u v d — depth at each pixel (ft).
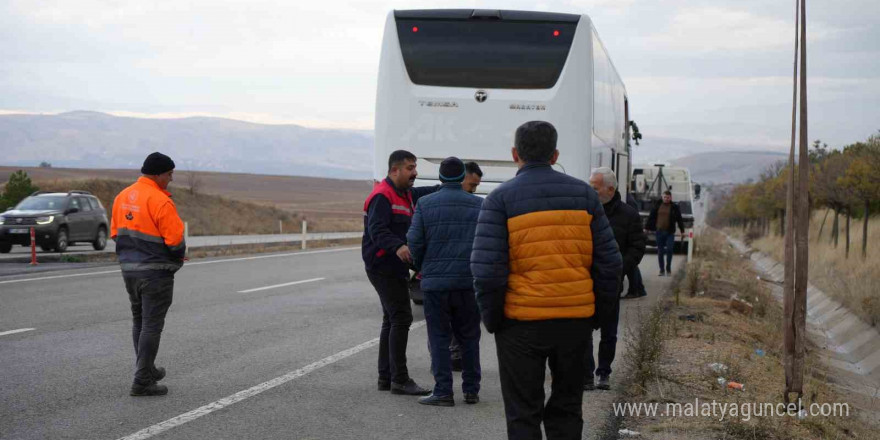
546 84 38.01
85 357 28.12
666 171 106.32
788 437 20.07
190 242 103.24
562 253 14.67
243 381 25.02
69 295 45.65
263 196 570.46
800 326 22.99
